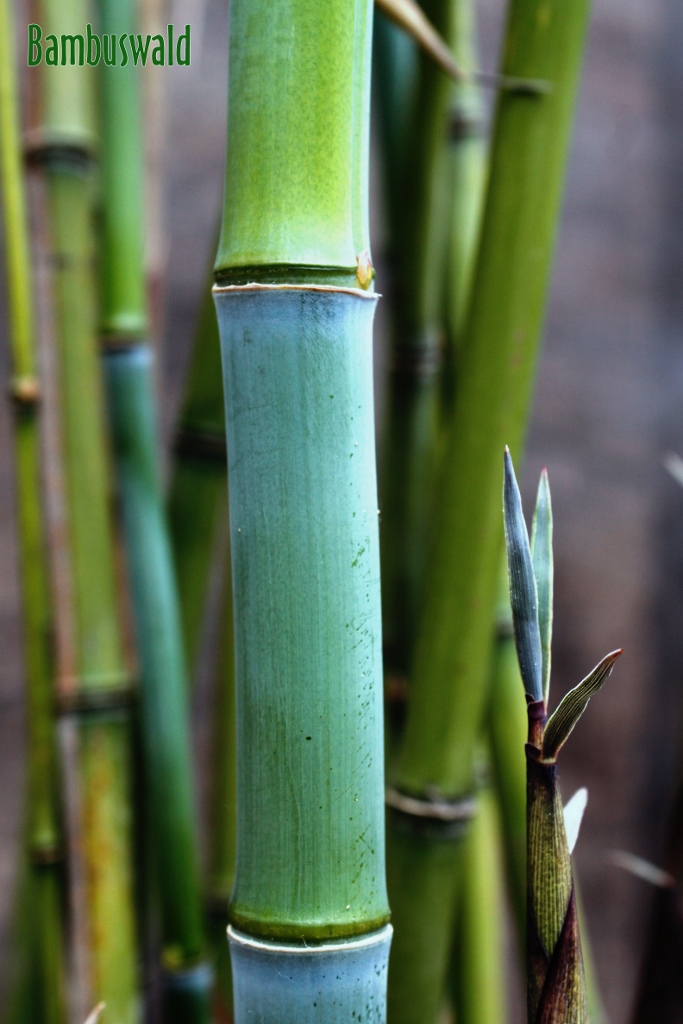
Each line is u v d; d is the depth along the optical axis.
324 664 0.48
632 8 1.82
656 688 1.81
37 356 0.78
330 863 0.48
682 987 0.61
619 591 1.80
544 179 0.60
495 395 0.61
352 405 0.48
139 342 0.82
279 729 0.48
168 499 0.87
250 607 0.48
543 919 0.46
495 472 0.61
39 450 0.78
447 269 0.82
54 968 0.82
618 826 1.78
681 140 1.84
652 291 1.84
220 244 0.48
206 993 0.83
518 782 0.74
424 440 0.80
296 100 0.47
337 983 0.48
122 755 0.80
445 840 0.64
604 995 1.75
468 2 0.82
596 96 1.81
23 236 0.75
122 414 0.81
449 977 0.85
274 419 0.47
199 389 0.83
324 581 0.47
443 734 0.63
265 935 0.48
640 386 1.83
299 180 0.47
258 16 0.47
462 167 0.82
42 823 0.82
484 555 0.62
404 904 0.64
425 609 0.63
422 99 0.75
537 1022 0.46
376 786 0.48
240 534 0.48
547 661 0.46
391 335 0.81
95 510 0.79
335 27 0.47
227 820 0.90
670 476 1.83
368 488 0.48
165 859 0.81
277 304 0.47
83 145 0.77
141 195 0.84
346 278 0.47
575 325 1.81
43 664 0.80
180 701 0.81
